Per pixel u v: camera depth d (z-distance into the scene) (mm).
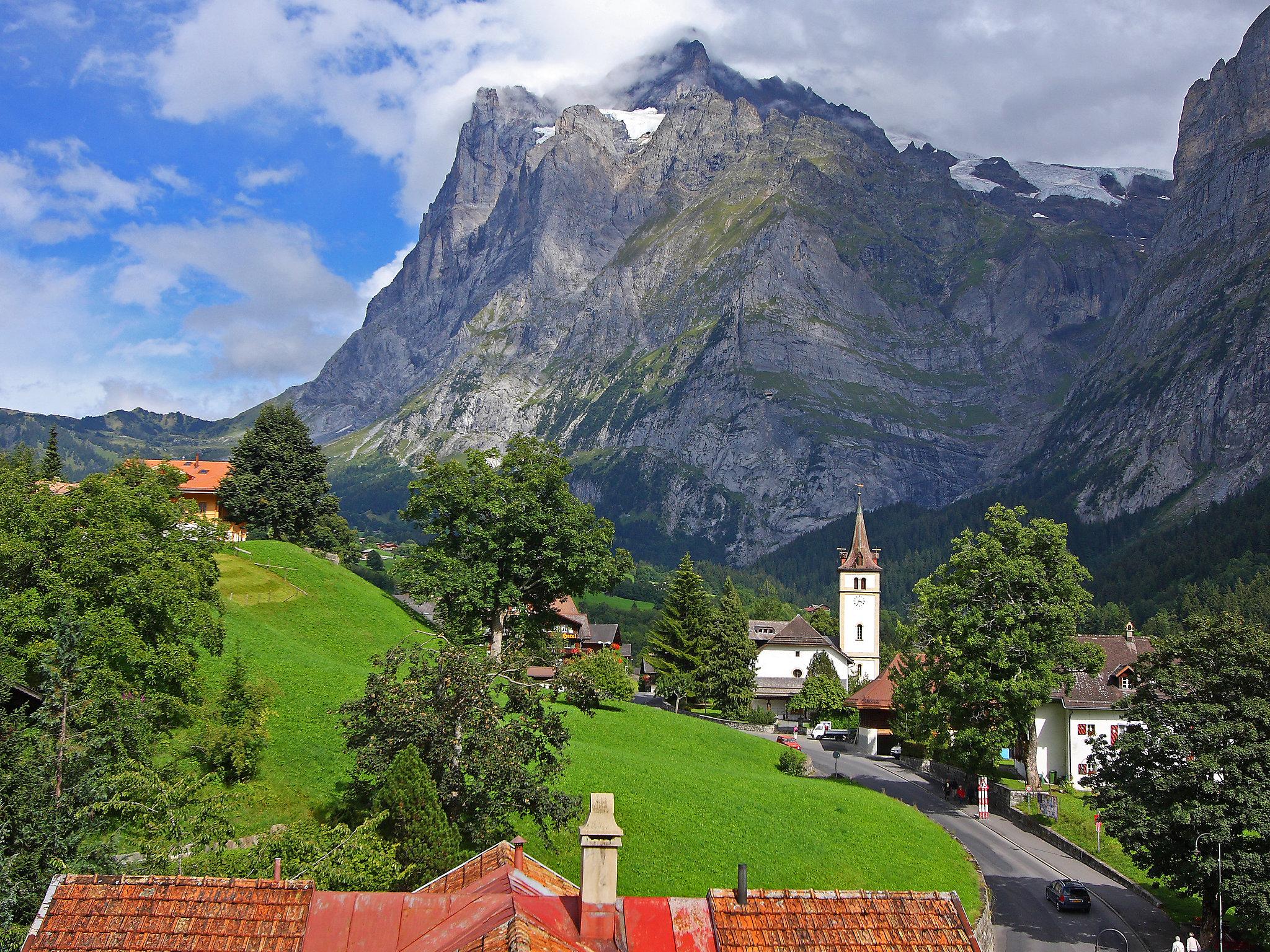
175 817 34719
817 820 61531
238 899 22375
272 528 122250
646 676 179875
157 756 46219
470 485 86500
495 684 43875
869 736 113125
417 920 22312
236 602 82812
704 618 131250
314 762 51094
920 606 81562
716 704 129875
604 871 22078
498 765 39750
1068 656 77188
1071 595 78375
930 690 83688
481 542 85062
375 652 82000
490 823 39906
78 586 47719
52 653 38156
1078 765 87062
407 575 84688
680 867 50438
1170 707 52500
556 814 41594
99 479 54906
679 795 59969
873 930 22844
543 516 85500
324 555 125000
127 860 36094
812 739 123500
